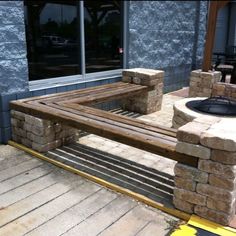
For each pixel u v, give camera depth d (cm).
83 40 561
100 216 282
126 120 373
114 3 617
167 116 608
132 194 314
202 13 916
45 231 261
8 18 413
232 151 245
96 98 469
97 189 327
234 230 258
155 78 603
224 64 960
